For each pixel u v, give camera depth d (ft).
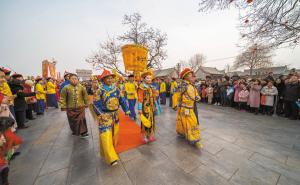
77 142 10.75
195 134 9.34
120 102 9.31
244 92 21.95
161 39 61.05
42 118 18.90
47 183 6.26
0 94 9.43
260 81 20.75
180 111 10.07
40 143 10.59
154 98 10.56
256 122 15.42
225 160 7.81
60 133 12.87
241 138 10.88
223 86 26.99
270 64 92.22
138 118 17.93
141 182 6.20
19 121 14.21
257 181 6.15
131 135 11.82
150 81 10.20
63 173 6.96
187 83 9.66
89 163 7.80
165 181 6.24
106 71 7.91
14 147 6.95
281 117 17.95
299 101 15.92
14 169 7.34
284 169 6.98
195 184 6.02
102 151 8.14
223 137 11.09
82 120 11.61
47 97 26.05
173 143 10.12
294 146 9.47
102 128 7.72
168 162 7.71
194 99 9.43
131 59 17.54
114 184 6.10
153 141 10.51
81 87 11.64
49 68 36.09
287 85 17.63
